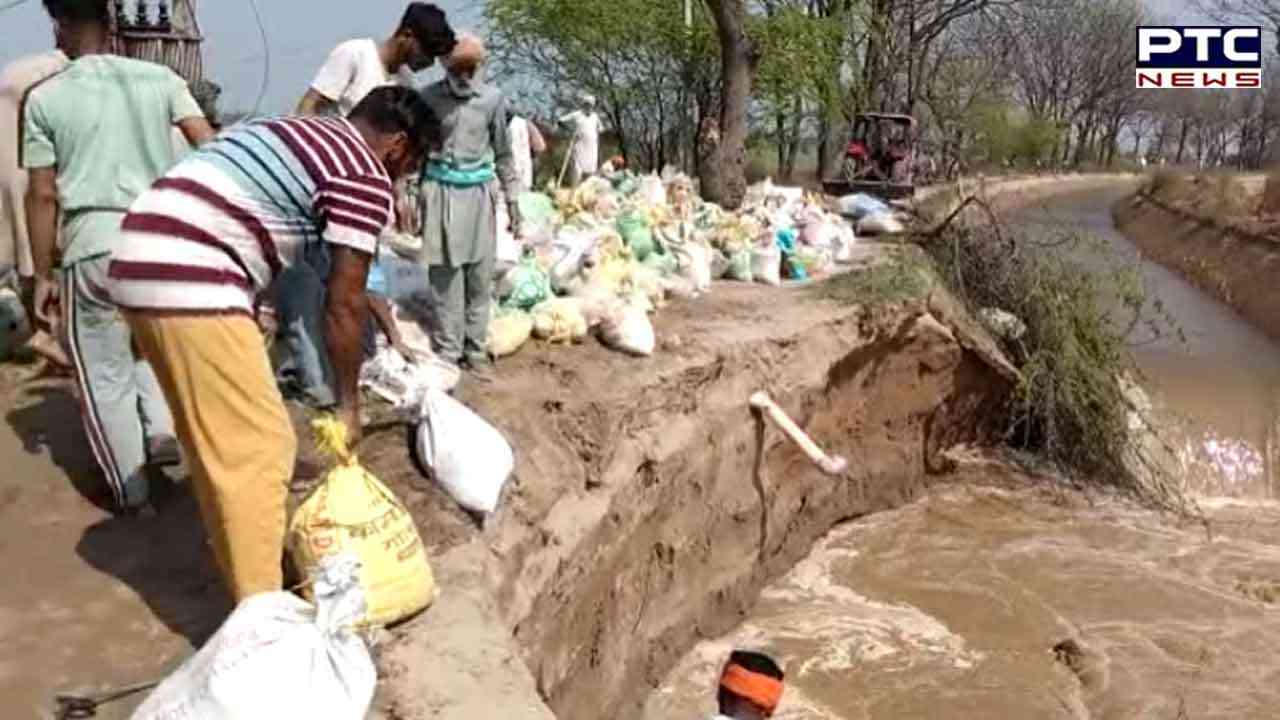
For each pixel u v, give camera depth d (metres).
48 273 5.54
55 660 4.43
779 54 24.08
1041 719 8.58
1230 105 72.06
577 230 10.59
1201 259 25.55
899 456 12.77
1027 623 10.12
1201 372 16.50
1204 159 73.81
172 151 5.41
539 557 6.48
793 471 10.85
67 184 5.19
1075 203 44.62
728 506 9.66
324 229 4.34
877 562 11.22
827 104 25.38
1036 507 12.79
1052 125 54.06
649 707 8.05
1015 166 49.12
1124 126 78.06
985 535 11.98
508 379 7.93
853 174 24.70
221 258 4.15
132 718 3.78
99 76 5.21
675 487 8.70
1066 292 13.88
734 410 9.69
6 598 4.85
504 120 7.75
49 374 7.43
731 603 9.70
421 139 4.67
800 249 13.73
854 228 17.66
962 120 32.56
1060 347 13.52
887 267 12.95
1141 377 15.19
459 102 7.39
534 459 7.01
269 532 4.33
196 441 4.26
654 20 23.83
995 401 13.68
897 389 12.68
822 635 9.65
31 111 5.20
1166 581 11.11
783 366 10.56
